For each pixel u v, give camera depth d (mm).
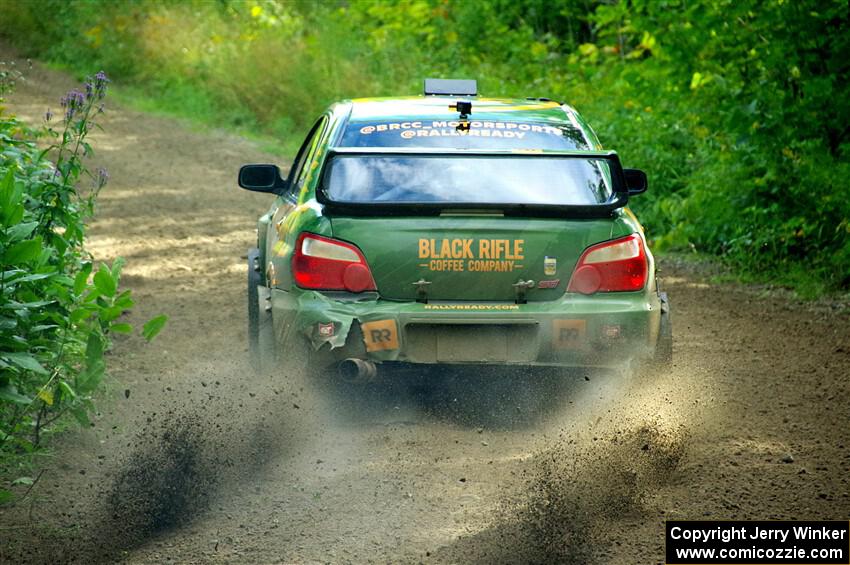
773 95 41562
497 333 20969
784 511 17625
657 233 47000
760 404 23859
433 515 17281
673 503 17906
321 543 16266
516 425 21875
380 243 20938
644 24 46562
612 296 21203
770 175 41188
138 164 63500
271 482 18703
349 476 19016
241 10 92312
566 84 67625
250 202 55062
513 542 16188
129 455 20031
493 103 25969
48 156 60844
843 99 40312
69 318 20703
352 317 20719
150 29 89375
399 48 82000
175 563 15609
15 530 16703
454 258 20922
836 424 22344
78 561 15672
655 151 49656
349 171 22484
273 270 22312
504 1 91375
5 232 18250
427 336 20922
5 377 17875
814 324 32375
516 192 22297
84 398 21297
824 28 41156
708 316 33781
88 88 23703
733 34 43594
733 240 41844
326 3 97250
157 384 25141
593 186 22688
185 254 42844
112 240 45062
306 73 79375
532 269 21016
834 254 38281
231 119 78875
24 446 19250
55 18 94625
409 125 24094
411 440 20922
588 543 16188
